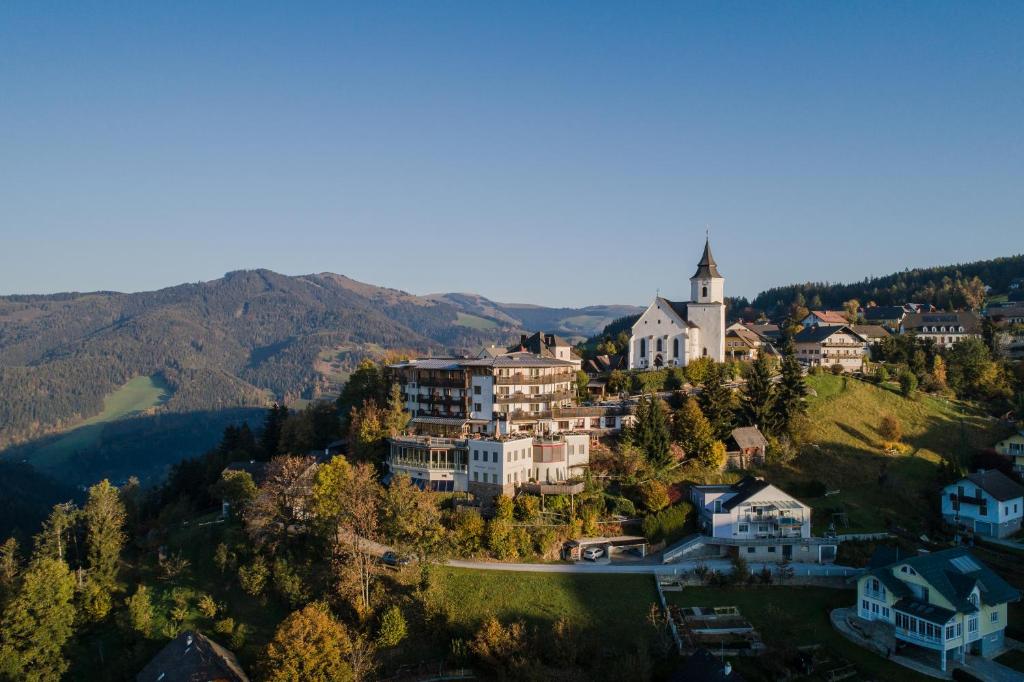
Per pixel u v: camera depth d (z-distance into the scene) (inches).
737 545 3629.4
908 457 4800.7
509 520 3678.6
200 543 3978.8
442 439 4188.0
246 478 4242.1
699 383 5561.0
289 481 3880.4
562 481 4148.6
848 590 3368.6
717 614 3127.5
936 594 2851.9
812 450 4788.4
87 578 3681.1
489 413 4500.5
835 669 2763.3
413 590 3314.5
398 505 3560.5
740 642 2925.7
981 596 2891.2
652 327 6156.5
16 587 3366.1
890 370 6235.2
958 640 2787.9
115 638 3403.1
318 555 3646.7
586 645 2913.4
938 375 5905.5
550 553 3629.4
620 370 6107.3
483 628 2960.1
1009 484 3964.1
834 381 5807.1
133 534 4318.4
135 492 4781.0
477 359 5108.3
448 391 4704.7
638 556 3654.0
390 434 4500.5
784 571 3415.4
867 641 2920.8
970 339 6437.0
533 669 2699.3
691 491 4072.3
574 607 3179.1
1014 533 3843.5
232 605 3494.1
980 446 4958.2
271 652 2810.0
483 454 4005.9
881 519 4023.1
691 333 6082.7
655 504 3892.7
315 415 5477.4
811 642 2957.7
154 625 3410.4
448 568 3474.4
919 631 2827.3
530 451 4148.6
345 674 2765.7
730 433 4667.8
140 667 3157.0
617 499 3932.1
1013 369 6087.6
